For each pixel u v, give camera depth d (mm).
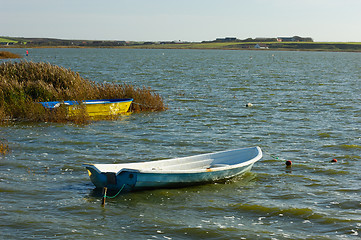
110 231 10375
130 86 27656
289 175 15062
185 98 34594
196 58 132125
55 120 23109
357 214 11672
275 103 32500
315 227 10891
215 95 37000
